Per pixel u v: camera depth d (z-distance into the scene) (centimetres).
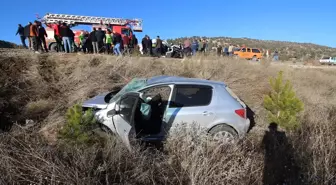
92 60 924
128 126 403
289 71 1234
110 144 386
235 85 945
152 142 479
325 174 371
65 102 680
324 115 582
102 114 460
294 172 396
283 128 567
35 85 727
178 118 480
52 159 361
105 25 1562
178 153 396
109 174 346
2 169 326
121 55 1030
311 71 1375
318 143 443
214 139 441
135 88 496
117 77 882
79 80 796
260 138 536
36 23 1050
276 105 592
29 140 434
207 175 348
